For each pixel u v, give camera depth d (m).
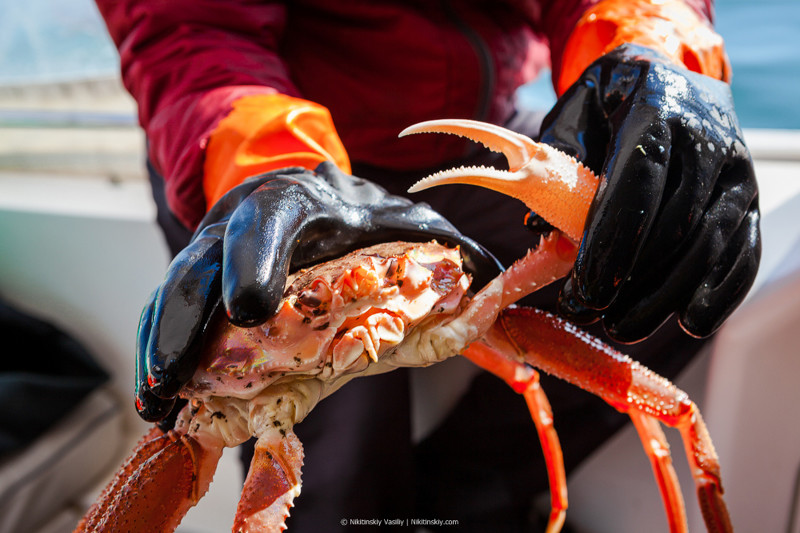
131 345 1.62
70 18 1.74
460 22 1.10
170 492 0.74
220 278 0.69
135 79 0.97
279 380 0.72
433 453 1.31
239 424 0.74
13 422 1.37
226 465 1.52
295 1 1.10
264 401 0.72
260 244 0.66
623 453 1.24
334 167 0.78
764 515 1.12
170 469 0.74
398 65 1.09
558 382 1.11
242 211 0.68
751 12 2.27
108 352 1.65
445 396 1.38
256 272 0.65
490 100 1.13
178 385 0.67
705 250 0.72
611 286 0.69
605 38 0.92
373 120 1.13
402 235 0.75
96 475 1.51
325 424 1.05
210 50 0.95
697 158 0.72
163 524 0.73
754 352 1.06
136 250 1.53
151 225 1.50
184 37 0.97
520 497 1.25
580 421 1.15
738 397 1.08
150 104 0.96
